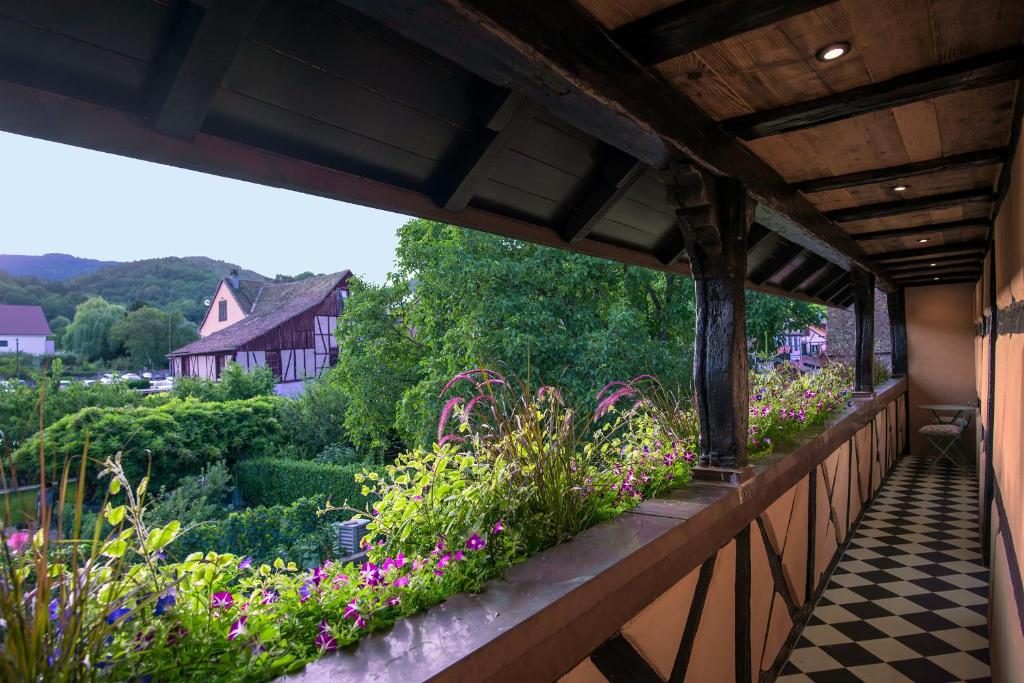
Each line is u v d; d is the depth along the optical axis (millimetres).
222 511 7223
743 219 2529
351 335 12711
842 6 1554
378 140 1758
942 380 9047
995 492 3049
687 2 1477
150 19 1169
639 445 2701
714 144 2258
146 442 9867
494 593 1389
